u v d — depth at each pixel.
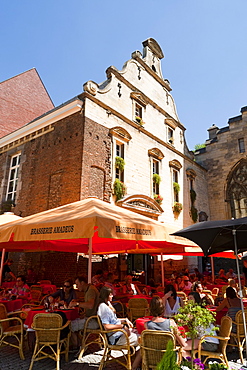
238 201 23.23
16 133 15.80
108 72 15.34
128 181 14.76
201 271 20.58
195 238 5.17
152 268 16.17
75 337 6.21
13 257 13.55
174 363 2.66
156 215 16.41
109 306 5.57
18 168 15.61
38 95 22.64
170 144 19.55
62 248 10.38
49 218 6.03
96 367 5.14
